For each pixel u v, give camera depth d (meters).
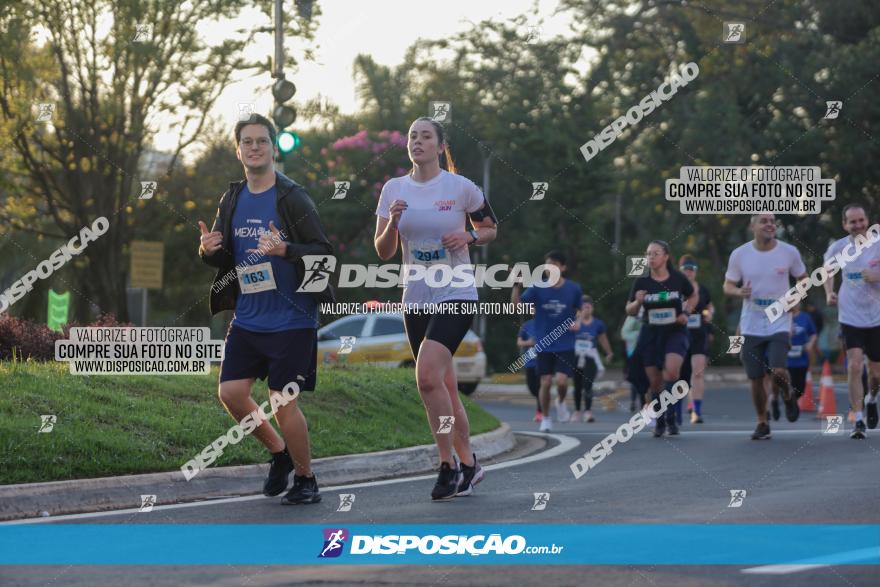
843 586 5.98
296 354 8.90
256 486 10.24
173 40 28.20
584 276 41.84
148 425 10.80
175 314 39.12
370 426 12.89
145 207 32.31
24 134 28.94
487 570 6.44
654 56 40.47
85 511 8.98
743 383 37.56
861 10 40.47
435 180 9.41
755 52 39.72
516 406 27.38
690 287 15.12
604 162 40.62
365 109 44.56
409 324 9.61
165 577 6.30
